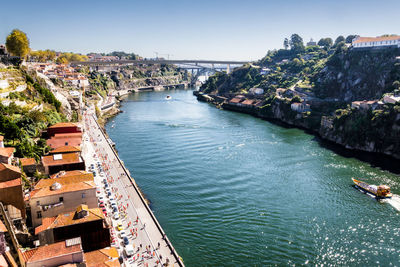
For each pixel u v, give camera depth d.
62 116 154.38
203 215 92.56
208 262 73.12
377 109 161.50
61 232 61.91
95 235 64.00
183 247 78.06
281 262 73.31
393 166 133.50
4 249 47.62
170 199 102.25
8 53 189.88
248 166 131.50
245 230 85.19
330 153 150.50
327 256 75.19
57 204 71.25
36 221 70.31
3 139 93.44
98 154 136.50
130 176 116.12
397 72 194.62
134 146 161.25
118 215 82.88
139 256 67.88
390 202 100.44
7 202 65.31
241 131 195.75
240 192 107.38
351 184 113.94
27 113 123.62
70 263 50.03
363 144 156.38
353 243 79.81
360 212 94.25
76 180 78.31
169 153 149.25
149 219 83.19
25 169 85.44
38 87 153.38
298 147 160.12
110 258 58.25
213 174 122.94
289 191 108.06
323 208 96.75
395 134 146.88
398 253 76.00
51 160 91.19
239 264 72.69
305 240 81.06
